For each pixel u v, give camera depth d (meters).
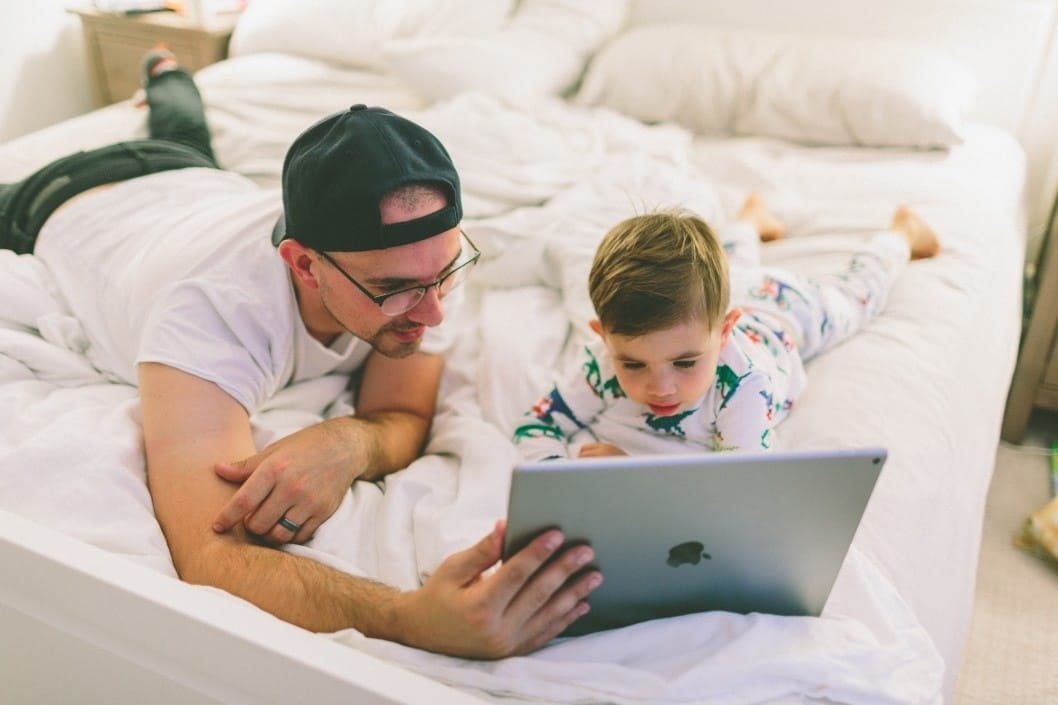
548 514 0.71
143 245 1.23
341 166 0.90
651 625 0.81
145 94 1.86
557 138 1.86
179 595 0.66
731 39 2.22
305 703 0.63
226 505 0.90
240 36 2.47
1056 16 2.13
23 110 2.75
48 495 0.91
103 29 2.68
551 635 0.80
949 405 1.25
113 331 1.19
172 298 1.03
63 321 1.24
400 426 1.14
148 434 0.97
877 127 1.99
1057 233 1.85
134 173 1.46
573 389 1.14
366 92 2.23
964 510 1.10
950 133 1.93
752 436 1.04
